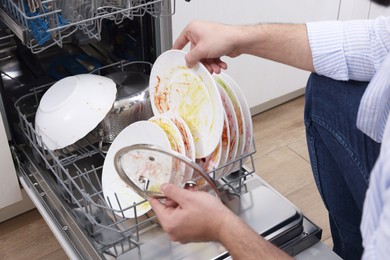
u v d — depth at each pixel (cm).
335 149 114
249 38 111
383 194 55
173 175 102
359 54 108
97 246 103
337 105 112
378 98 91
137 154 107
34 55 149
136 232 105
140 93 125
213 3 149
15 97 139
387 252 54
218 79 110
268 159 174
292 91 195
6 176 129
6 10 118
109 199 110
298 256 109
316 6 172
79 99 117
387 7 174
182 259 102
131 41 140
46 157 121
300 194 160
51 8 107
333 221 128
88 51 155
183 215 86
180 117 108
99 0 113
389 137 57
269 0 160
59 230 111
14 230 145
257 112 195
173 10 137
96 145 128
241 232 83
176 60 112
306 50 110
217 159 106
